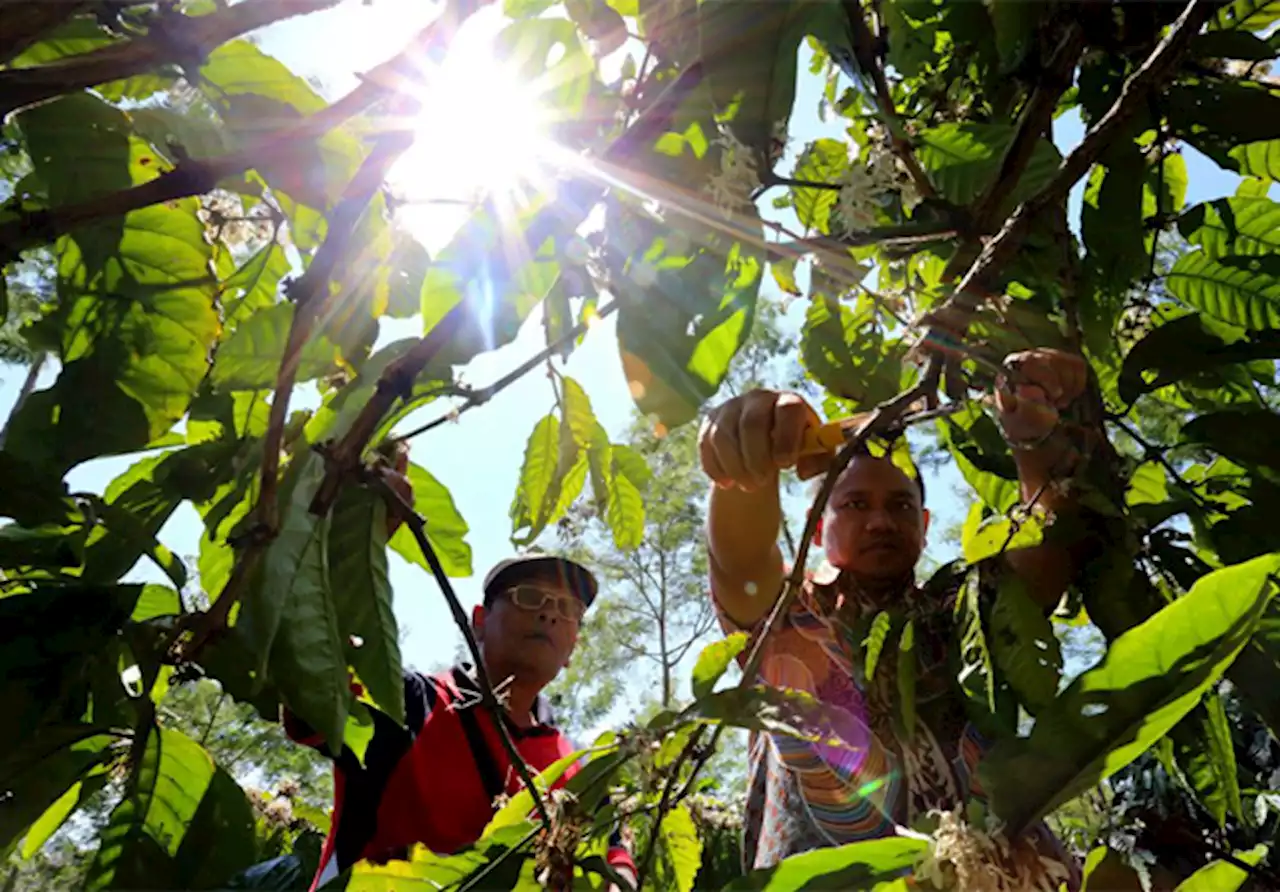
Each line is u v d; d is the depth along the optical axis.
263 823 3.61
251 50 0.81
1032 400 0.79
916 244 0.96
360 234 0.80
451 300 0.76
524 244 0.73
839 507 1.16
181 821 0.72
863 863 0.59
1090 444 0.82
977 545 0.83
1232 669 0.74
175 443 0.88
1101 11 0.93
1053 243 1.02
